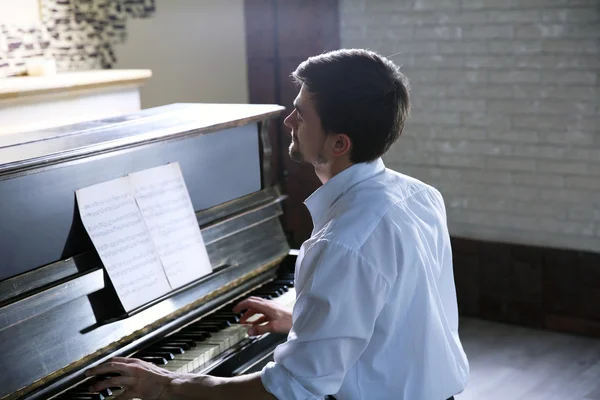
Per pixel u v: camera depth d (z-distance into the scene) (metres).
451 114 4.36
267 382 1.58
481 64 4.23
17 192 1.82
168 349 2.00
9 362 1.70
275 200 2.70
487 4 4.15
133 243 2.06
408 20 4.38
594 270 4.10
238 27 4.89
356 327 1.56
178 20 4.98
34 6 4.27
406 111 1.70
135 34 4.94
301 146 1.72
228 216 2.48
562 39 4.01
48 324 1.81
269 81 4.79
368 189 1.67
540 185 4.21
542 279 4.24
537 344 4.09
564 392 3.56
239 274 2.41
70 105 3.58
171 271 2.14
